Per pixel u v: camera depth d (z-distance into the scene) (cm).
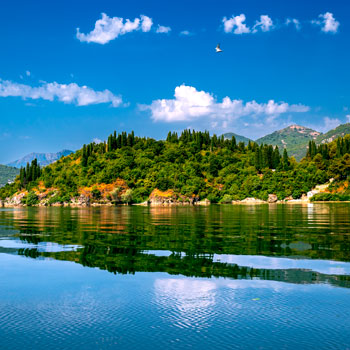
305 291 1478
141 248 2548
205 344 1008
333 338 1040
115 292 1478
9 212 10494
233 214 7738
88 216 7569
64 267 1936
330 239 3025
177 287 1541
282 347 985
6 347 990
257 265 1958
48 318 1207
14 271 1852
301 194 19812
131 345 1005
